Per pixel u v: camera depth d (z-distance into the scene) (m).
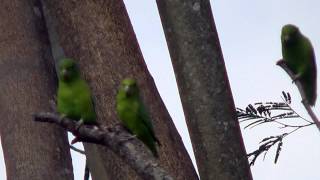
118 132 10.59
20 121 15.92
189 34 12.42
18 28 16.20
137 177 13.30
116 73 13.77
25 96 15.99
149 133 12.10
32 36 16.27
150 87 13.86
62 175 15.95
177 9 12.51
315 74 11.61
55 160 15.95
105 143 10.64
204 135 12.12
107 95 13.66
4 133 16.09
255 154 13.75
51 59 16.48
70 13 14.18
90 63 13.91
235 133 12.14
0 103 16.17
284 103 13.40
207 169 12.08
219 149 12.02
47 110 15.99
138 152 10.39
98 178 15.80
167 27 12.63
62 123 10.97
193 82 12.29
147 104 13.64
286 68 11.84
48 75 16.30
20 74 16.08
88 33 14.03
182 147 13.62
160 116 13.66
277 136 13.70
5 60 16.14
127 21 14.30
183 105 12.48
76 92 11.66
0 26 16.22
